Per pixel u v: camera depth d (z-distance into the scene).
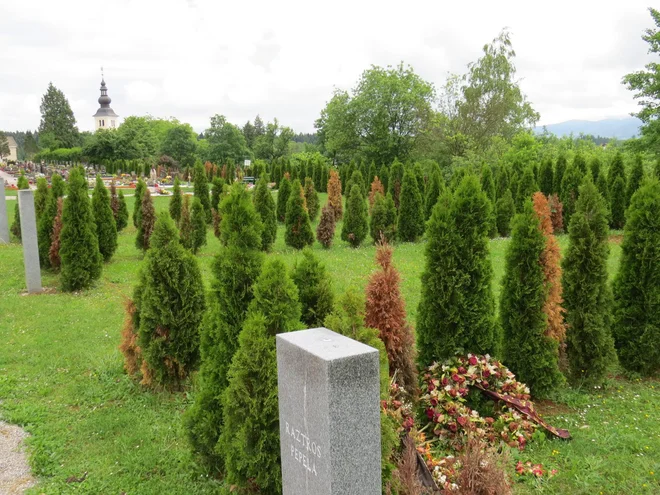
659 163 19.34
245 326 4.24
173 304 6.77
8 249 17.14
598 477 4.95
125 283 12.87
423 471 4.39
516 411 5.94
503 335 6.91
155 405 6.59
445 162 43.34
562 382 6.71
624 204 19.88
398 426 4.63
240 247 4.98
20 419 6.14
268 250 17.38
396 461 4.43
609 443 5.64
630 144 29.19
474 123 45.44
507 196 19.92
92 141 66.38
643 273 7.55
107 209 15.22
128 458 5.35
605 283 7.19
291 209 17.72
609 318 7.25
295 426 3.29
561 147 41.72
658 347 7.48
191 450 5.07
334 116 48.69
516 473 5.05
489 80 45.03
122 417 6.22
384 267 5.85
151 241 6.77
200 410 4.93
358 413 2.96
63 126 92.81
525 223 6.68
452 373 5.99
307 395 3.09
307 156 56.22
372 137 48.41
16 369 7.63
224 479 4.87
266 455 4.08
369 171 34.69
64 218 11.91
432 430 5.81
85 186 12.30
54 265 13.87
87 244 12.09
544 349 6.65
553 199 19.77
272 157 69.19
